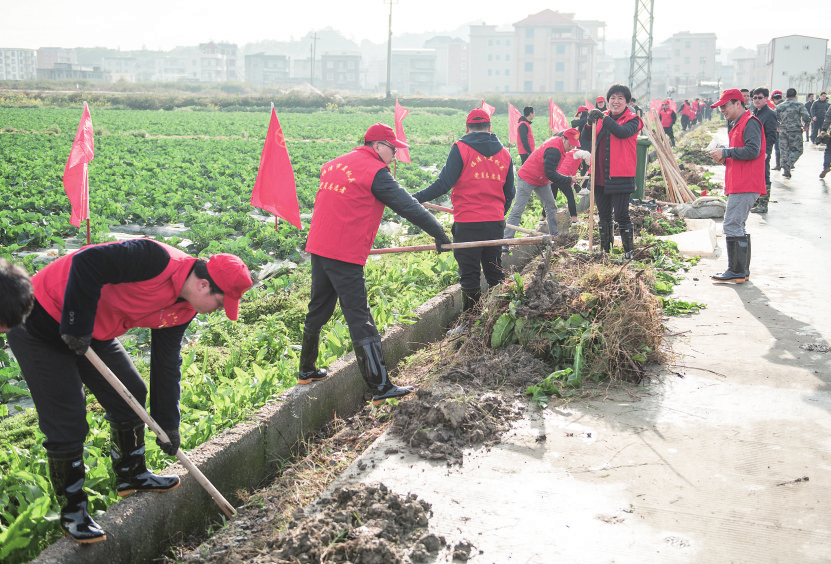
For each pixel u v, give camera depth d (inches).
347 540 118.1
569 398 176.2
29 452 155.8
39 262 351.6
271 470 162.6
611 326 191.5
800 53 4052.7
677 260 310.8
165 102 2381.9
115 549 120.2
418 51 5787.4
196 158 820.6
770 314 239.1
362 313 171.3
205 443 149.2
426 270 296.8
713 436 155.2
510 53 4938.5
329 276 170.7
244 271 123.2
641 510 128.0
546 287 208.4
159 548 130.3
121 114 1925.4
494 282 238.7
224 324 252.2
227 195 541.3
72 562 112.7
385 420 176.2
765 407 168.9
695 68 5536.4
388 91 2758.4
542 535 121.1
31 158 773.9
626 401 174.4
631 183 297.9
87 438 157.5
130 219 460.8
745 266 277.9
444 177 223.5
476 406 164.9
